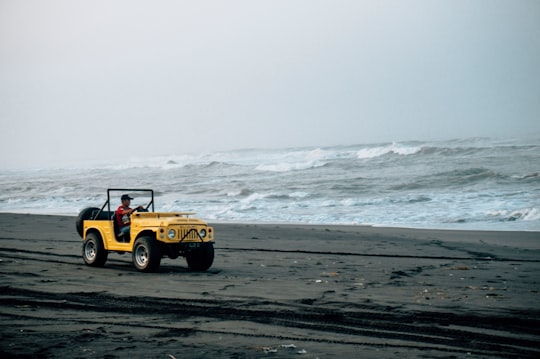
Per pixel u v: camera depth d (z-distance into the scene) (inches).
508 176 1368.1
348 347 271.1
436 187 1343.5
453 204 1101.7
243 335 289.6
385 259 596.4
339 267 539.5
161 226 488.1
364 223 957.8
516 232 797.9
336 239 764.0
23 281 440.1
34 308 346.9
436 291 411.8
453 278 474.3
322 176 1731.1
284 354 257.4
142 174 2263.8
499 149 1972.2
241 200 1330.0
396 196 1250.6
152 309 349.7
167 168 2468.0
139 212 515.2
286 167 2044.8
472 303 370.0
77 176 2440.9
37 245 692.7
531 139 2500.0
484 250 660.7
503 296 393.1
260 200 1315.2
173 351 258.7
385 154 2098.9
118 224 526.9
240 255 629.0
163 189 1678.2
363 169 1836.9
